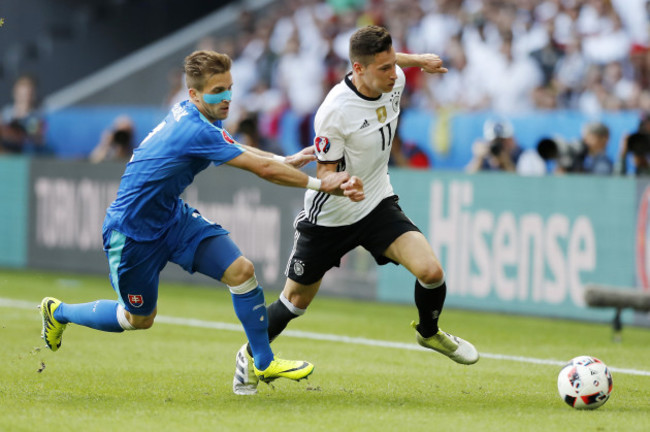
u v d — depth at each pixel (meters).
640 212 31.44
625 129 40.31
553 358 25.19
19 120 56.78
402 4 54.72
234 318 32.53
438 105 50.03
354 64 18.14
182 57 65.50
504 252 34.22
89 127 57.47
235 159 17.14
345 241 19.34
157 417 16.34
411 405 17.86
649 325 31.83
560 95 46.62
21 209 48.03
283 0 65.25
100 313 19.02
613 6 47.94
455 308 35.47
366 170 19.00
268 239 39.78
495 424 15.88
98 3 71.19
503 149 38.88
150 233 17.70
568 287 32.94
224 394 19.00
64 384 19.98
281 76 55.91
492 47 49.72
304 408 17.36
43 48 69.88
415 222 36.41
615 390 20.08
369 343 27.48
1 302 35.47
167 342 26.89
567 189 32.81
